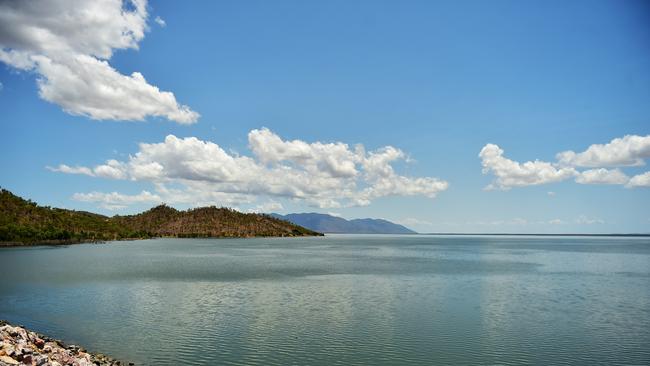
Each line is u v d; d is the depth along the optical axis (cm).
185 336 4431
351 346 4138
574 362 3784
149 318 5247
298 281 8800
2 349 2972
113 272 10444
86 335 4453
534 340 4403
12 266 11912
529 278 9538
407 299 6644
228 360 3712
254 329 4728
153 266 12156
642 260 15588
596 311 5812
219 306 6019
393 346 4166
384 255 18775
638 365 3722
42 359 2972
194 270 11050
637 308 6034
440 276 9856
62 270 10856
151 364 3603
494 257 17475
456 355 3925
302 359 3753
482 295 7062
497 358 3872
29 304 6141
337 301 6444
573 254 19838
